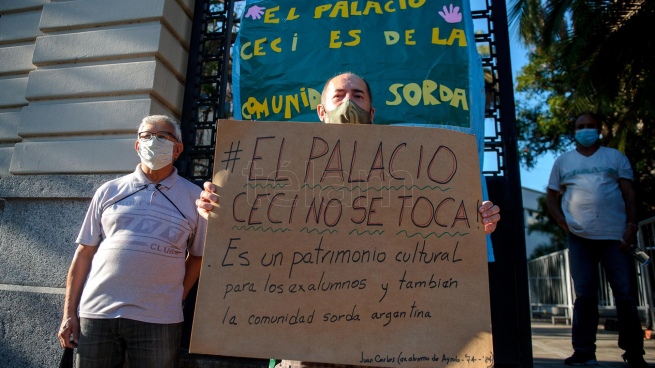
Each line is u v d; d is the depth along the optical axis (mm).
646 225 5961
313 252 2027
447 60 3469
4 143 4105
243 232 2059
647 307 5938
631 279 3699
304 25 3703
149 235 2373
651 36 7805
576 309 3867
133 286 2299
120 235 2379
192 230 2559
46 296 3344
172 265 2406
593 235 3824
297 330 1928
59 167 3605
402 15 3598
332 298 1965
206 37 3963
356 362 1882
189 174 3645
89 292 2330
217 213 2084
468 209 2072
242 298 1969
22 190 3582
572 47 8406
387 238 2035
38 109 3803
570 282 9000
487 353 1870
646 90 7957
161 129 2535
